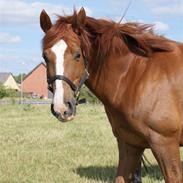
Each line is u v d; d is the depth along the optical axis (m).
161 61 4.80
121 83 4.82
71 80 4.46
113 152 10.05
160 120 4.60
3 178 7.48
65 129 15.16
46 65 4.52
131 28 4.88
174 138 4.64
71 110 4.43
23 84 73.88
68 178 7.52
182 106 4.69
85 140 12.20
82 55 4.60
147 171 7.40
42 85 73.94
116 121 4.91
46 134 13.56
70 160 9.09
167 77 4.70
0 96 54.31
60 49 4.42
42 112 25.52
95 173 7.91
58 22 4.64
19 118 20.95
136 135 4.79
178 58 4.82
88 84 5.00
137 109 4.67
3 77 83.50
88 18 4.87
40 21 4.85
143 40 4.84
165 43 4.86
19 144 11.44
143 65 4.81
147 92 4.66
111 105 4.89
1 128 15.75
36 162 8.90
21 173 7.84
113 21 4.96
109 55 4.88
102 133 13.83
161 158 4.64
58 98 4.36
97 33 4.83
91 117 21.00
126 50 4.89
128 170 4.98
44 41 4.52
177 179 4.63
